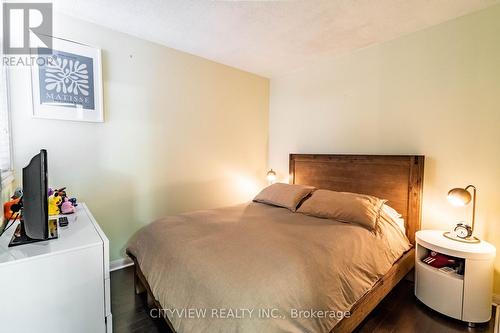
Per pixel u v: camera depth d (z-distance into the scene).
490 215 1.92
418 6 1.90
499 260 1.88
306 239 1.61
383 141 2.54
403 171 2.33
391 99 2.47
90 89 2.21
